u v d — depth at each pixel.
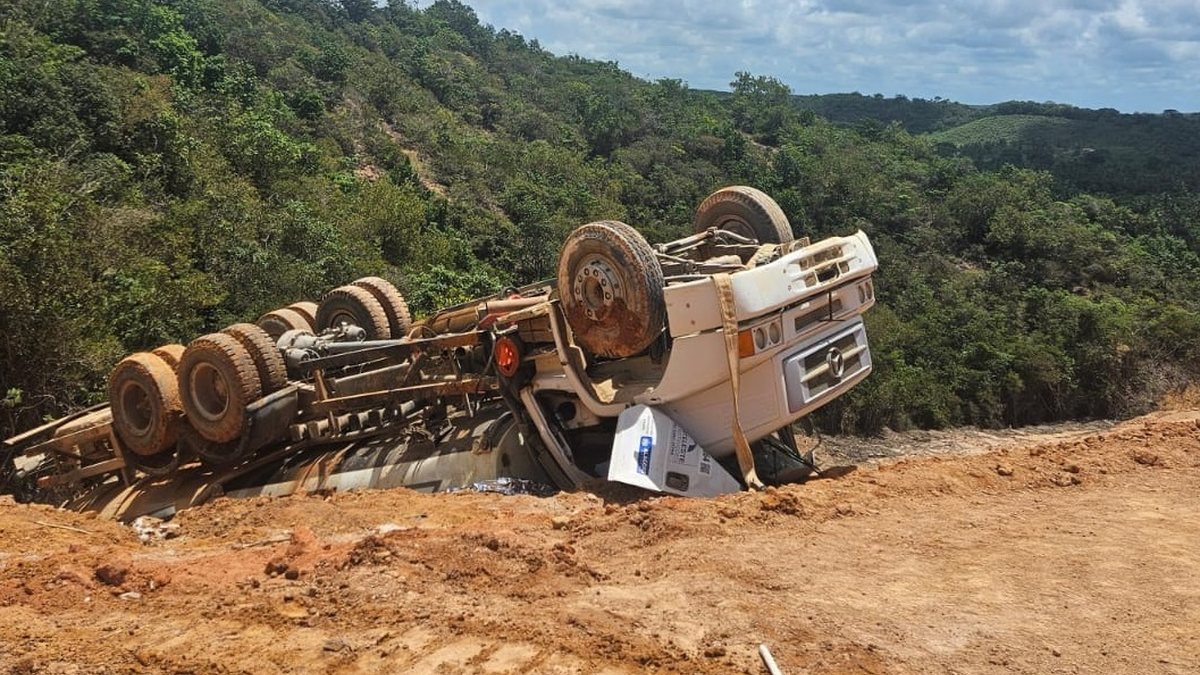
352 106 65.69
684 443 7.18
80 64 35.91
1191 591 4.51
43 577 4.90
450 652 3.91
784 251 7.67
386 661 3.86
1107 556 5.05
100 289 13.80
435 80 83.75
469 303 9.37
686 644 3.97
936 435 35.38
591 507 6.47
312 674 3.76
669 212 64.75
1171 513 5.87
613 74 122.12
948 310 44.41
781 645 3.94
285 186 36.59
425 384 8.46
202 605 4.52
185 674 3.81
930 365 40.34
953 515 5.92
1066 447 7.69
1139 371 42.19
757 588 4.61
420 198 49.34
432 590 4.57
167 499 8.84
